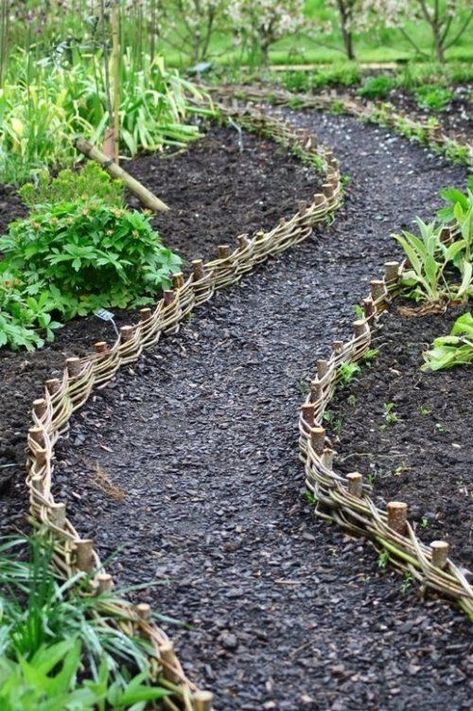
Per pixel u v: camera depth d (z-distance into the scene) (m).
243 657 4.05
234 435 5.75
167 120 11.00
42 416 5.43
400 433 5.57
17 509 4.88
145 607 3.90
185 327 6.95
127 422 5.86
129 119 10.65
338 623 4.25
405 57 15.76
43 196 8.06
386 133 11.37
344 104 12.40
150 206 8.80
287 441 5.64
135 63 11.24
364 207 9.10
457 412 5.76
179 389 6.26
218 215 8.73
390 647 4.11
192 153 10.49
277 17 14.59
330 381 5.91
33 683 3.28
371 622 4.25
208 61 15.40
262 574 4.58
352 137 11.34
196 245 8.09
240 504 5.11
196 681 3.91
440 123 11.95
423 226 7.18
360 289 7.49
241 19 14.54
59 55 10.84
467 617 4.20
